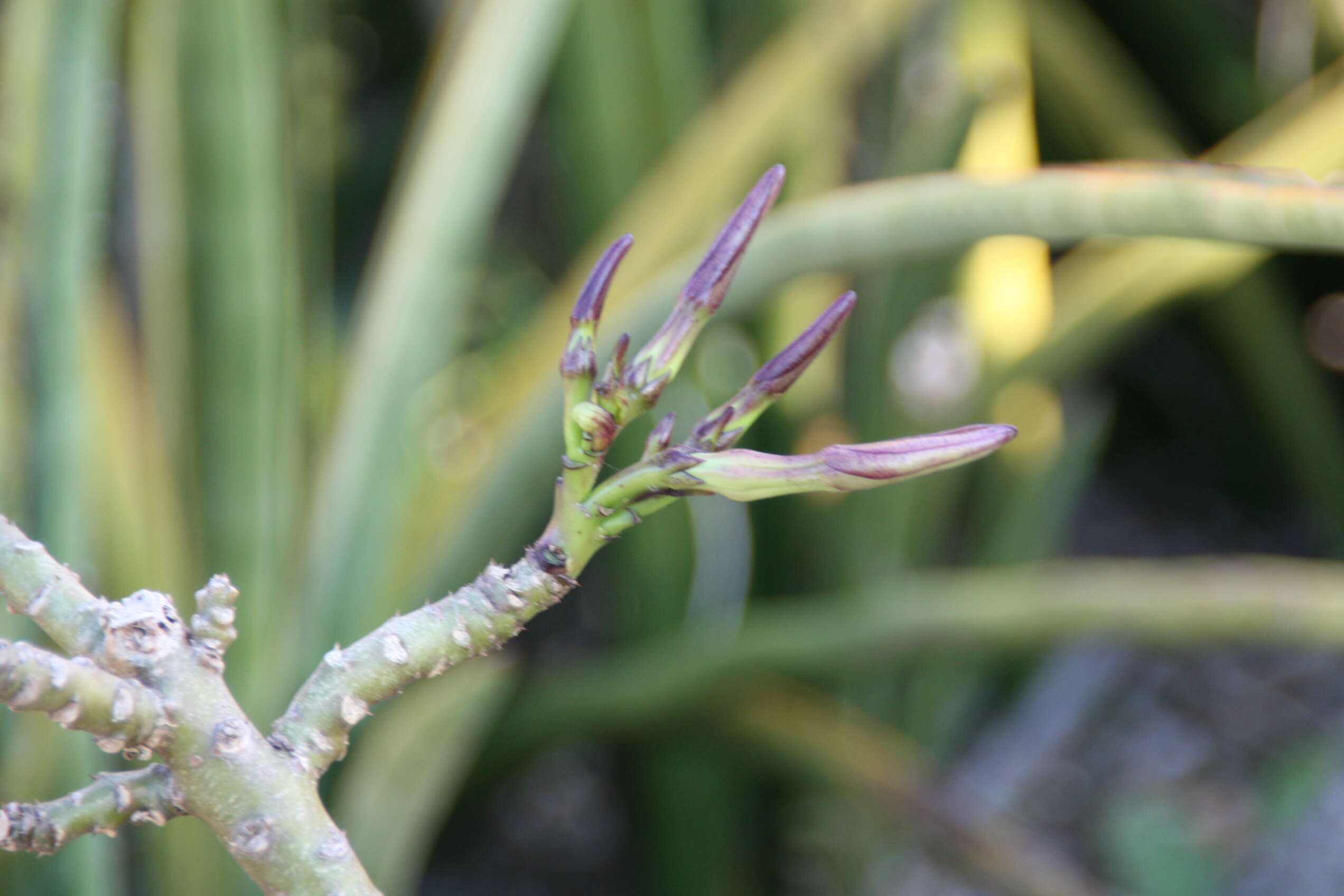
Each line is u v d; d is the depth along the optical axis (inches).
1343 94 56.0
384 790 49.4
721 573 88.4
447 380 71.5
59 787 43.0
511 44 58.2
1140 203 30.1
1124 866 72.8
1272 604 53.1
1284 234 29.1
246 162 53.1
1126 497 129.7
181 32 52.1
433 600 53.4
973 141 80.4
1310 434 94.3
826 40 58.1
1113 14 100.9
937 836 61.2
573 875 87.2
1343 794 90.7
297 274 61.0
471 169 57.1
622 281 57.2
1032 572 87.8
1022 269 84.3
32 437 42.8
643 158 66.6
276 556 53.4
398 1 107.5
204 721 23.2
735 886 71.7
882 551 73.4
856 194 41.6
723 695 61.5
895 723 81.8
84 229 44.3
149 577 50.4
